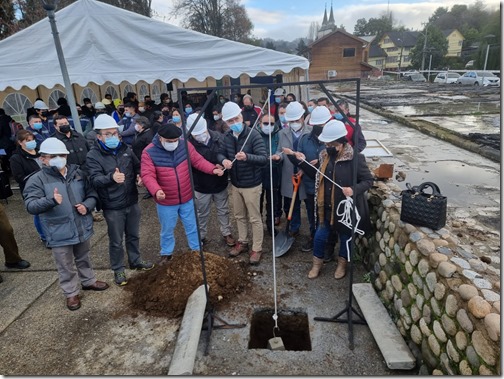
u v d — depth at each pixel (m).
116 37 6.02
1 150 6.93
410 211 2.72
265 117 4.18
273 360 2.62
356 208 3.18
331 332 2.86
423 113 14.86
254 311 3.17
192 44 6.12
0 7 16.38
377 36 73.31
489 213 4.87
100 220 5.38
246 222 4.08
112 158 3.34
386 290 3.02
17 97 9.36
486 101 18.78
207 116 9.02
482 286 1.97
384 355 2.47
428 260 2.35
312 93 25.52
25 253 4.43
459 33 60.97
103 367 2.61
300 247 4.23
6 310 3.30
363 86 34.19
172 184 3.62
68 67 5.95
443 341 2.12
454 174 6.79
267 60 6.21
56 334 2.96
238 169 3.68
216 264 3.53
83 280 3.49
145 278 3.62
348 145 3.20
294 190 3.95
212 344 2.80
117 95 13.05
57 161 2.94
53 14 5.02
